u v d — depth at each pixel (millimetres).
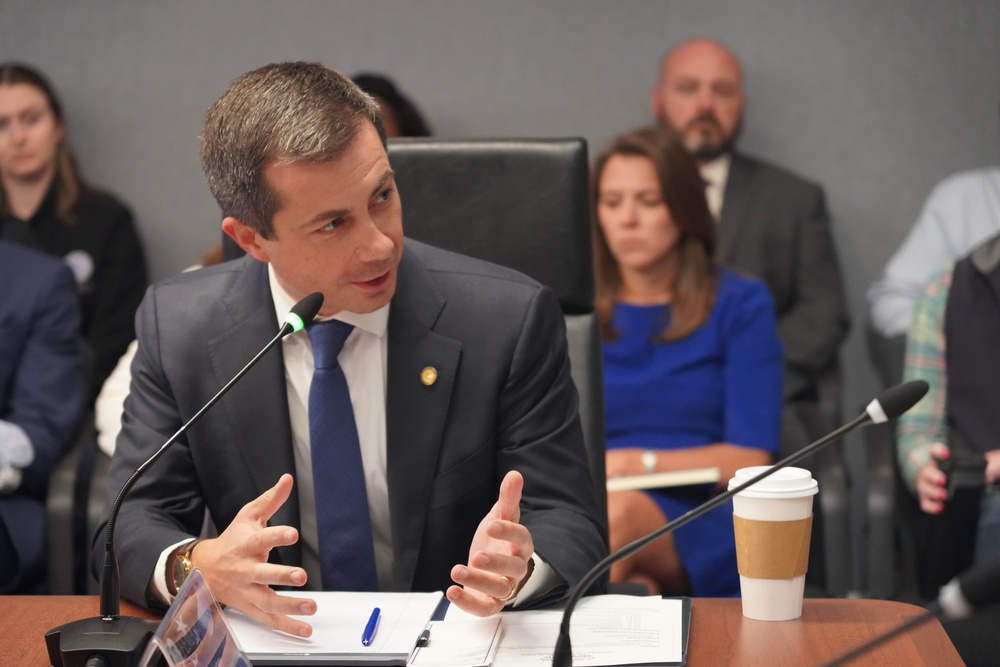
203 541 2637
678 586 4859
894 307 6562
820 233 6738
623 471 5000
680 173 5109
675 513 4891
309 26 7320
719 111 6855
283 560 3051
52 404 5375
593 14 7203
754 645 2381
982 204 6648
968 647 3920
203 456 3092
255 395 3070
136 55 7363
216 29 7324
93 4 7340
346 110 2693
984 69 6992
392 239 2791
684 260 5188
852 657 2088
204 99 7375
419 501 3021
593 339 3400
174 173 7422
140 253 7227
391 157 3453
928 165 7105
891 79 7102
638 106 7230
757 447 5043
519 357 3088
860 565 6922
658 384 5164
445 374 3062
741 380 5102
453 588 2393
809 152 7211
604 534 3230
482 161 3416
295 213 2686
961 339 5016
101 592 2408
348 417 3021
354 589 3002
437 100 7344
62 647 2277
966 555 4559
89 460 5367
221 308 3152
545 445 3055
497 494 3100
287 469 3053
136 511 2963
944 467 4586
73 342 5605
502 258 3410
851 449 7066
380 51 7328
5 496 5082
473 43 7289
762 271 6668
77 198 7102
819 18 7105
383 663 2295
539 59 7270
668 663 2242
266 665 2309
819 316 6578
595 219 5266
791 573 2510
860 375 7211
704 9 7160
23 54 7395
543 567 2652
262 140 2658
